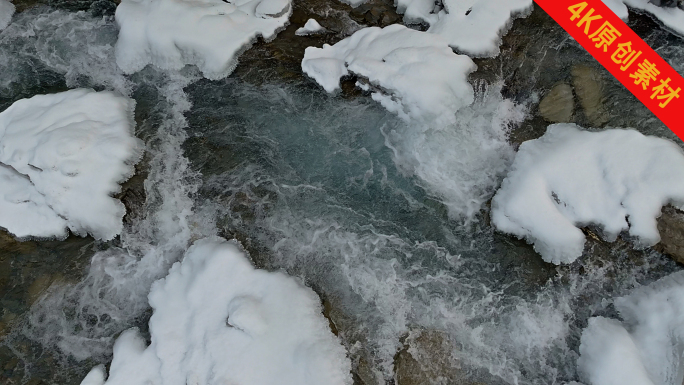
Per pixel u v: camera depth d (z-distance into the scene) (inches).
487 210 237.3
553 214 214.4
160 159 261.0
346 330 208.5
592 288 213.6
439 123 251.1
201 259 219.9
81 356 214.8
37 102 266.2
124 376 199.3
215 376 187.3
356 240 235.5
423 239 234.7
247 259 220.7
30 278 231.6
